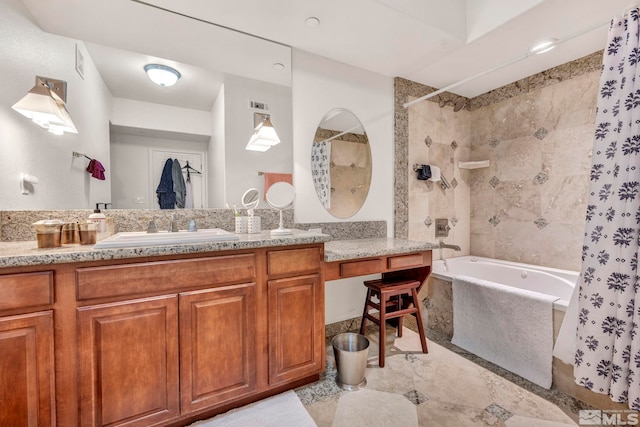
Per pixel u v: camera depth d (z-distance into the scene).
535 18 1.73
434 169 2.68
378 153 2.51
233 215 1.88
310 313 1.55
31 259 0.95
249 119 1.94
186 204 1.76
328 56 2.21
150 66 1.67
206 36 1.79
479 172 2.98
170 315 1.19
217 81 1.84
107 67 1.58
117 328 1.10
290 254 1.48
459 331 2.09
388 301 2.21
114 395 1.10
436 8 1.85
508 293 1.76
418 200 2.70
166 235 1.37
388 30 1.86
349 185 2.38
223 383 1.32
